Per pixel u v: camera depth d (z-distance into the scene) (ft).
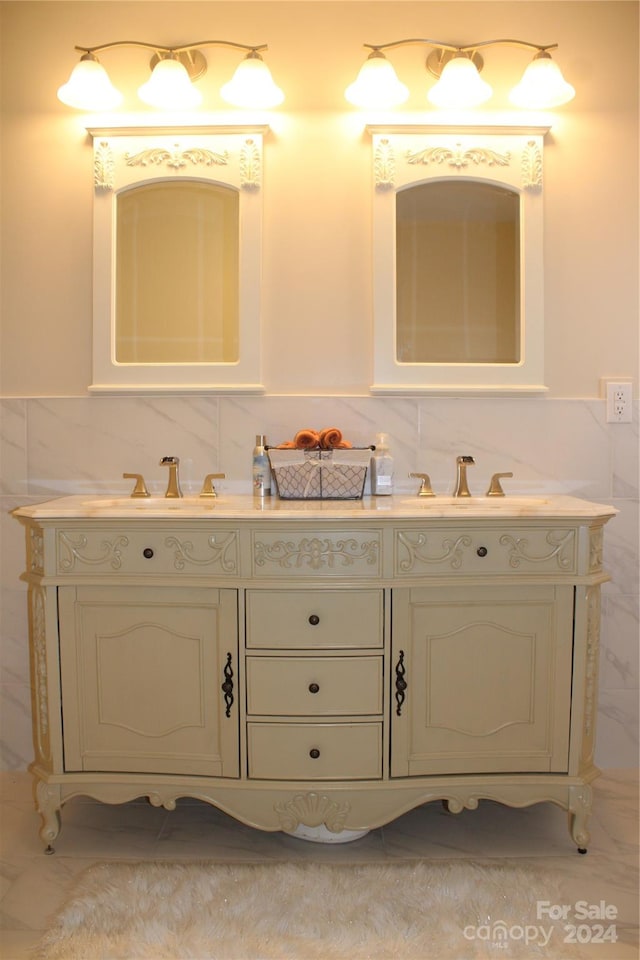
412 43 5.91
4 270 6.25
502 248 6.25
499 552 4.88
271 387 6.24
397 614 4.84
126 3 6.21
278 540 4.82
